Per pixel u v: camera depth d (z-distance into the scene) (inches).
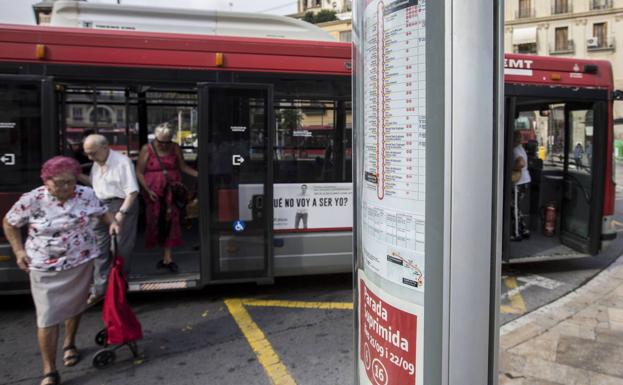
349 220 219.9
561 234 278.2
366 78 86.0
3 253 187.0
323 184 216.2
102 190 190.9
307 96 211.9
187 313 198.4
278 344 170.2
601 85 249.1
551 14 1676.9
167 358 159.5
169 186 220.7
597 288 229.9
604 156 250.7
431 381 77.7
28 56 186.2
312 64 211.2
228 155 203.0
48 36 187.9
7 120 185.6
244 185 205.5
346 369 152.3
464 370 75.0
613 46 1599.4
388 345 84.0
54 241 136.7
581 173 261.9
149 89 257.0
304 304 209.3
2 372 150.8
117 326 148.3
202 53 200.2
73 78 189.6
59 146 211.3
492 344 76.3
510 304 208.1
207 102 199.8
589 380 140.2
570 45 1659.7
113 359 155.0
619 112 836.0
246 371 151.1
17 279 188.2
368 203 88.4
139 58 194.7
